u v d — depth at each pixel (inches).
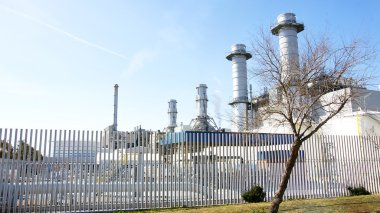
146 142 591.2
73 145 542.3
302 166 703.1
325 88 486.0
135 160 576.4
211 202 615.8
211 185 623.2
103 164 556.7
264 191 661.9
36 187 514.3
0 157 502.3
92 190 547.2
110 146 565.3
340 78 487.2
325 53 495.2
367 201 588.7
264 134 688.4
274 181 676.7
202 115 2399.1
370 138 790.5
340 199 613.6
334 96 498.9
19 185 506.6
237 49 2261.3
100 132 561.9
